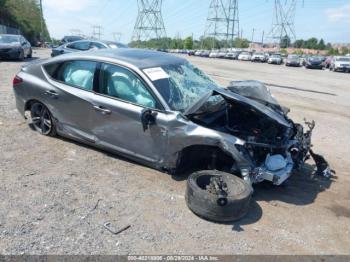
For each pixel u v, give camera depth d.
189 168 4.78
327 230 3.74
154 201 4.02
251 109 4.20
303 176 5.09
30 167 4.65
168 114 4.30
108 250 3.12
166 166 4.47
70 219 3.53
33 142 5.51
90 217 3.60
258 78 20.58
